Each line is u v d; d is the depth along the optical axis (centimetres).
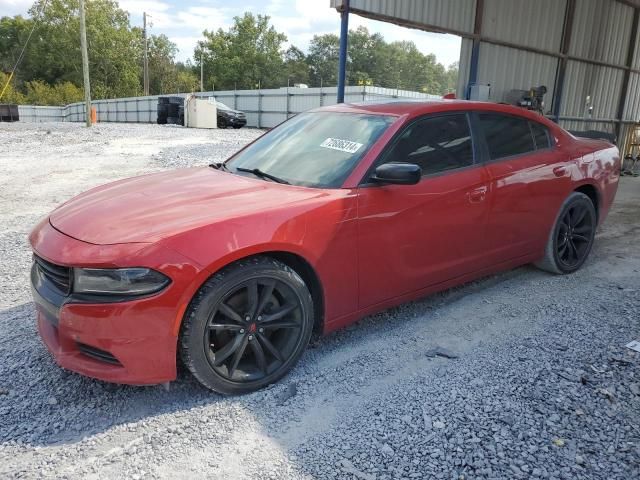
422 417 250
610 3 1331
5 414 251
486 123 383
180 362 263
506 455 222
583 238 466
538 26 1161
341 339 336
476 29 1030
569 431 238
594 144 484
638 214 762
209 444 232
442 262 348
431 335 341
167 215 263
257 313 267
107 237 246
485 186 362
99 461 220
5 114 3978
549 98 1259
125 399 265
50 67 7869
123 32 8006
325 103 3075
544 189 411
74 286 241
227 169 365
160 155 1334
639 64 1498
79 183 927
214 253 245
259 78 8775
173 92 8506
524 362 303
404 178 288
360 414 254
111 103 5094
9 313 368
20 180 955
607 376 287
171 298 237
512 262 409
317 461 220
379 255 310
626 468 215
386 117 343
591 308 386
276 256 277
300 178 319
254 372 274
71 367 250
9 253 509
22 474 211
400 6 892
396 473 212
